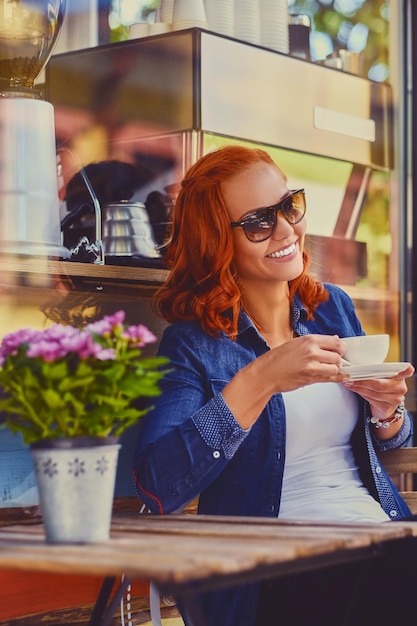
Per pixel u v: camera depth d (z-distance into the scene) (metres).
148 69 2.78
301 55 3.12
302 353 1.92
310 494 2.16
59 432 1.56
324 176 3.14
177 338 2.21
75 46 2.72
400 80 3.39
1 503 2.38
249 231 2.24
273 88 2.96
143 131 2.78
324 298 2.42
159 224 2.75
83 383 1.53
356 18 3.29
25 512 2.42
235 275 2.30
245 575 1.35
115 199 2.75
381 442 2.34
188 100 2.75
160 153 2.77
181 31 2.76
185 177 2.36
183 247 2.33
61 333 1.56
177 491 1.96
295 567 1.43
